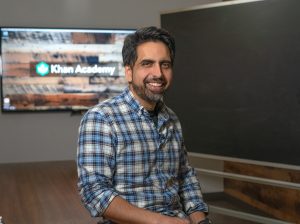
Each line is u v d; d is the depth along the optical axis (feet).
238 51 10.10
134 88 4.98
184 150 5.74
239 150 10.31
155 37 4.86
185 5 15.99
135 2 15.60
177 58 11.41
